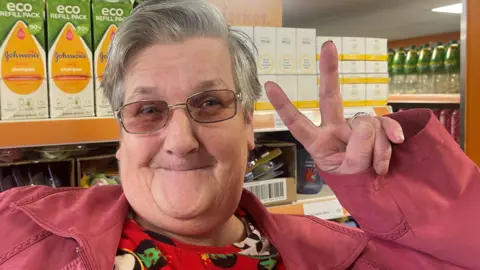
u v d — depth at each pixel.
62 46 1.32
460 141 2.29
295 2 2.94
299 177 1.98
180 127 0.85
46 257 0.92
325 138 0.86
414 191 0.85
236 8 1.74
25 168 1.50
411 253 0.91
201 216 0.91
